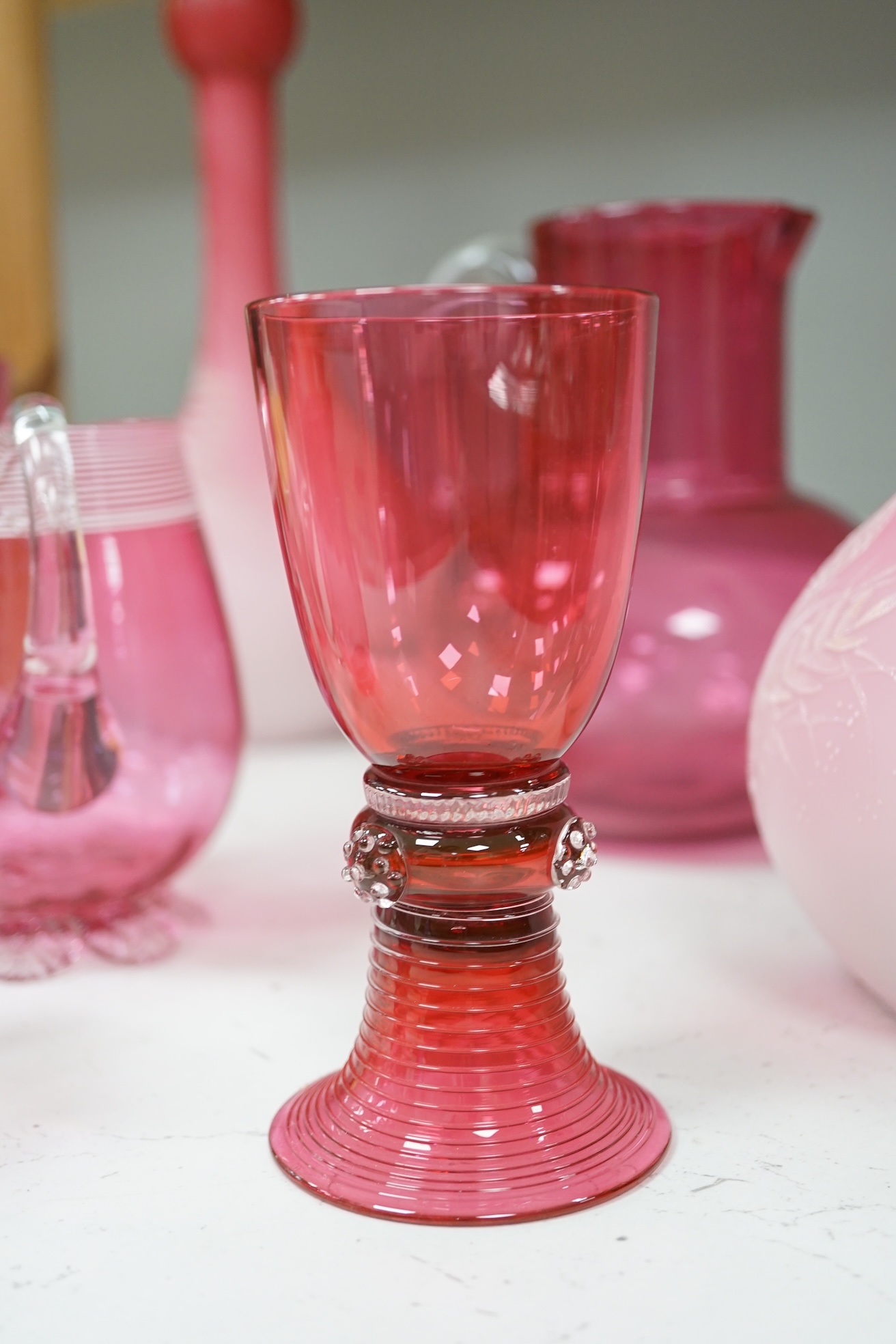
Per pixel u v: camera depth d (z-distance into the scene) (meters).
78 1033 0.47
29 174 0.88
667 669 0.59
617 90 0.93
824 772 0.42
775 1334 0.30
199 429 0.80
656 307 0.36
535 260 0.66
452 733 0.35
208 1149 0.39
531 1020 0.37
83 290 1.13
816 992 0.49
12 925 0.53
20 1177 0.38
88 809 0.51
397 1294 0.32
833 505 0.67
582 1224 0.35
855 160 0.87
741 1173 0.37
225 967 0.52
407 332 0.33
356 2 0.99
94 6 1.03
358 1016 0.48
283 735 0.85
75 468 0.51
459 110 0.97
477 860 0.35
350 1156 0.37
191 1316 0.31
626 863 0.63
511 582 0.34
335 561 0.35
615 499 0.35
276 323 0.34
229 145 0.79
